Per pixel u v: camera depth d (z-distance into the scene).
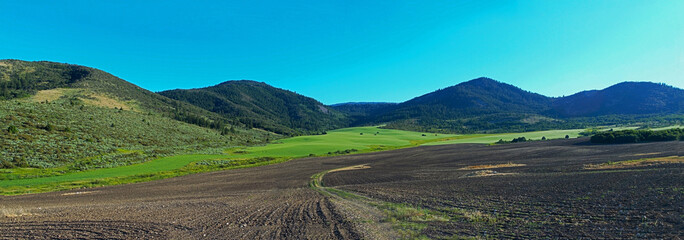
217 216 16.47
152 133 86.88
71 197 28.77
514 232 10.68
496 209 14.53
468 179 27.50
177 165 57.28
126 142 71.38
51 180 40.22
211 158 67.56
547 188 19.05
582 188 17.91
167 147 77.75
